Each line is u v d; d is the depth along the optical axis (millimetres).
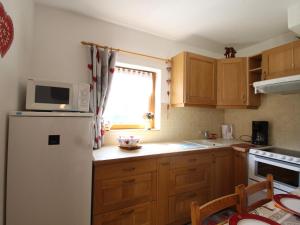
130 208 1656
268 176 1214
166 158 1859
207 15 2020
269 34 2445
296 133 2236
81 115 1380
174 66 2543
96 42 2119
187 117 2777
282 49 2061
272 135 2461
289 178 1828
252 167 2141
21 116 1211
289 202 979
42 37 1872
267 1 1752
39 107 1371
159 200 1815
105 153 1758
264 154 2016
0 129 1075
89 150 1405
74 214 1350
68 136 1334
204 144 2379
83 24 2059
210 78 2543
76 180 1356
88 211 1399
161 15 2035
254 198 2027
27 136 1226
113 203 1572
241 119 2879
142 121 2510
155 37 2500
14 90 1294
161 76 2553
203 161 2117
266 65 2217
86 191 1391
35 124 1245
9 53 1159
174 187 1912
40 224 1257
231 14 1989
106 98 2057
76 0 1794
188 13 1987
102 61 2080
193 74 2398
